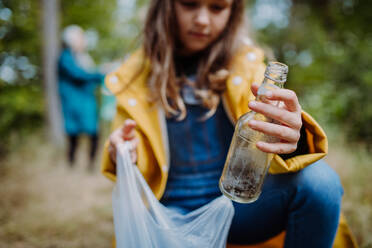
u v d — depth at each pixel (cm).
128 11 660
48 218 187
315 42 457
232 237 104
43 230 175
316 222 88
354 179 210
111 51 625
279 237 107
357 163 237
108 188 257
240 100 103
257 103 72
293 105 72
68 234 171
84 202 220
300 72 470
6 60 480
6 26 472
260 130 72
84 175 302
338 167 232
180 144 111
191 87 115
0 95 455
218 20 107
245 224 99
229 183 82
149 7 122
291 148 74
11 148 354
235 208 97
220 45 116
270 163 84
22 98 457
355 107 337
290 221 92
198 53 123
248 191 81
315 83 434
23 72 497
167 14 113
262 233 102
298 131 73
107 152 103
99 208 205
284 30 546
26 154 344
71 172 309
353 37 411
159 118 109
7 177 277
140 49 126
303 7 546
